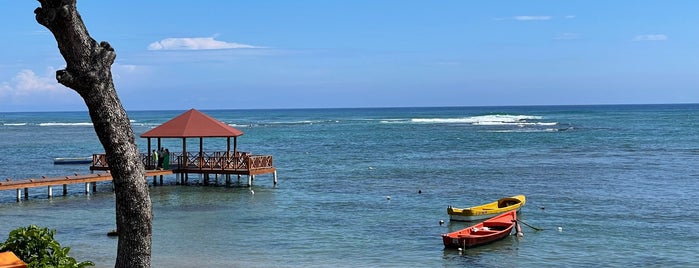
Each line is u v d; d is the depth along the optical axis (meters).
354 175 48.69
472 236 23.61
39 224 28.53
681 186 40.41
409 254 22.88
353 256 22.52
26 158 67.50
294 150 75.44
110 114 7.36
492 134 100.88
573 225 28.03
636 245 24.05
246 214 31.34
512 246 24.08
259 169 41.38
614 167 52.03
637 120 149.25
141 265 7.76
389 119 189.62
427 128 125.69
